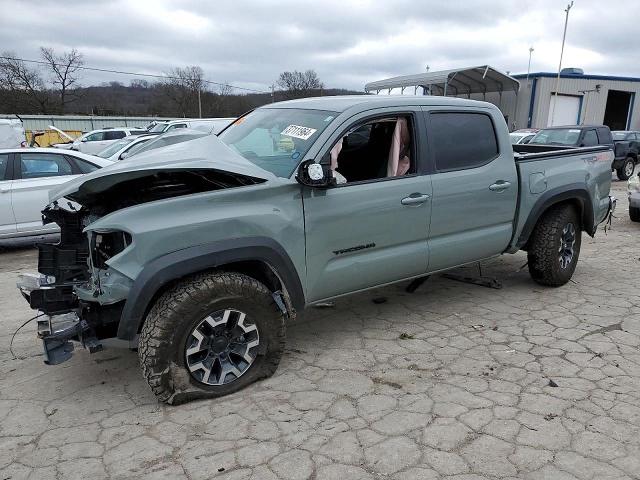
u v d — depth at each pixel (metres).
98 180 3.22
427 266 4.39
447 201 4.32
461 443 2.88
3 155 7.81
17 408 3.36
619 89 38.72
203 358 3.33
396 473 2.66
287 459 2.78
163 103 56.69
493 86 31.69
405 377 3.64
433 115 4.30
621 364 3.78
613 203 6.14
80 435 3.04
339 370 3.76
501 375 3.64
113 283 3.03
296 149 3.73
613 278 5.90
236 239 3.29
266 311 3.48
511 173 4.77
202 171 3.38
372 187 3.89
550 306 4.99
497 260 6.70
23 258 7.68
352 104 3.96
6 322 4.93
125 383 3.65
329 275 3.78
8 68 54.00
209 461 2.78
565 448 2.83
